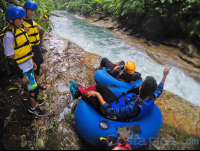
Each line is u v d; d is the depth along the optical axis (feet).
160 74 14.43
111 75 10.57
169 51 19.24
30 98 7.45
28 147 6.69
